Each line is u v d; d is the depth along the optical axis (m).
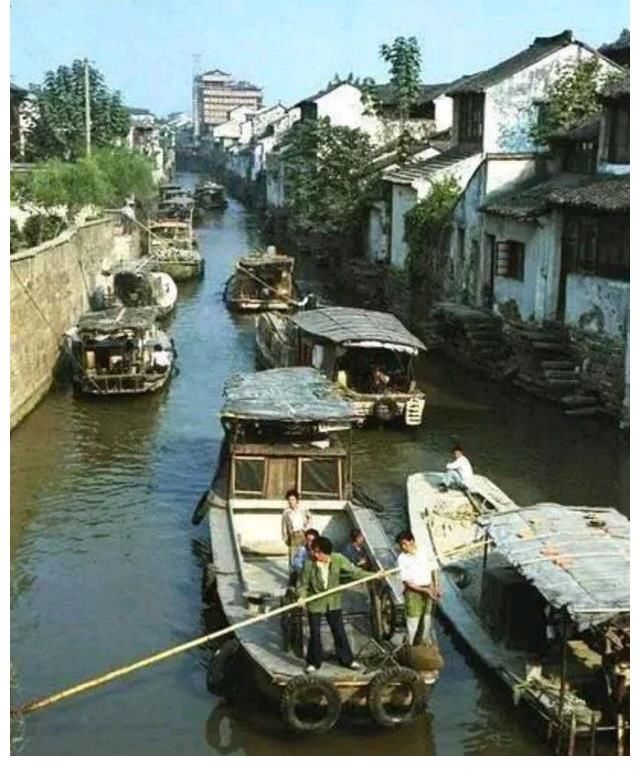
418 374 29.89
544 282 27.80
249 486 16.11
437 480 19.56
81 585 15.65
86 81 46.34
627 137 26.31
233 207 93.25
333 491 16.20
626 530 13.05
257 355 32.03
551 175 31.56
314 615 11.45
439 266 35.66
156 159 85.00
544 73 35.97
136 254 48.81
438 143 45.00
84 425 23.97
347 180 49.91
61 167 38.34
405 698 11.36
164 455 21.84
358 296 43.91
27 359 24.61
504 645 12.99
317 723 11.25
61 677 12.95
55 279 28.28
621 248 24.16
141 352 26.91
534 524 13.23
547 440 23.30
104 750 11.26
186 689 12.66
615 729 11.07
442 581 14.95
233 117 128.00
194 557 16.77
